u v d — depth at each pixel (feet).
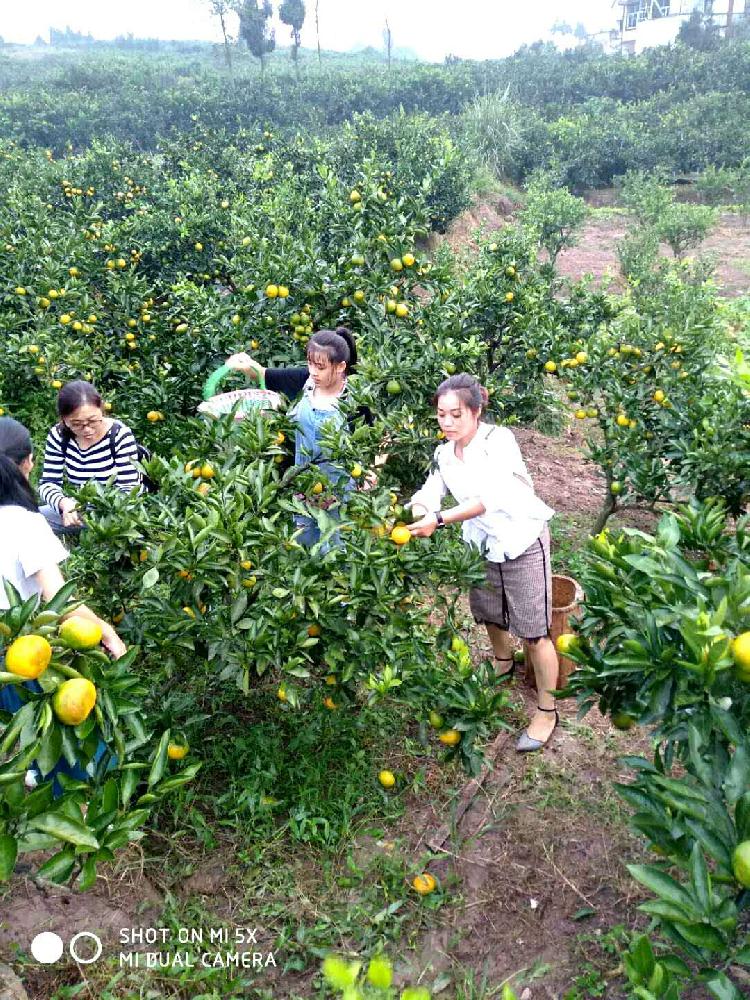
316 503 11.18
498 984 8.32
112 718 6.05
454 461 10.68
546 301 20.84
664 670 6.40
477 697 9.71
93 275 24.45
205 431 11.25
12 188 40.73
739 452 13.80
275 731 11.22
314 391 12.63
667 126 88.63
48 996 7.76
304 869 9.53
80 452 12.30
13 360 19.89
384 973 3.14
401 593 9.71
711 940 4.68
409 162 46.60
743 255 55.31
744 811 5.09
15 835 5.48
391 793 10.62
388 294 17.53
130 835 6.01
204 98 91.81
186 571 9.00
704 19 171.83
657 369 16.29
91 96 97.45
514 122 80.43
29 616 5.73
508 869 9.62
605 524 18.10
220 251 29.78
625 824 10.10
